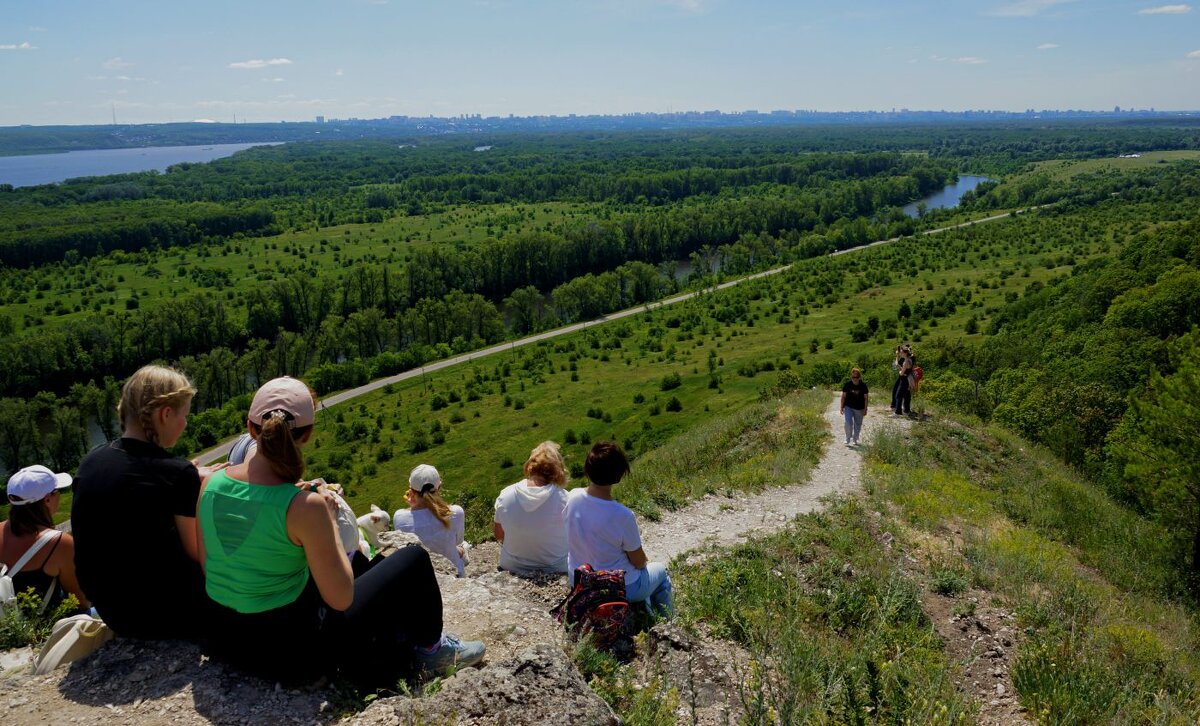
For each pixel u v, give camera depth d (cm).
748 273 13425
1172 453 1759
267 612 363
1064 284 7156
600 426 6919
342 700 376
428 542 690
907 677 540
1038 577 990
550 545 691
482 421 7462
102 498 379
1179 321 4222
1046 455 2264
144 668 386
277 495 349
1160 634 939
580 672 462
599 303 11506
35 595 487
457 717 363
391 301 11381
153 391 393
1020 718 602
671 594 617
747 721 435
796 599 661
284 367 9250
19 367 8488
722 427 2208
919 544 1059
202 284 12962
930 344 5769
